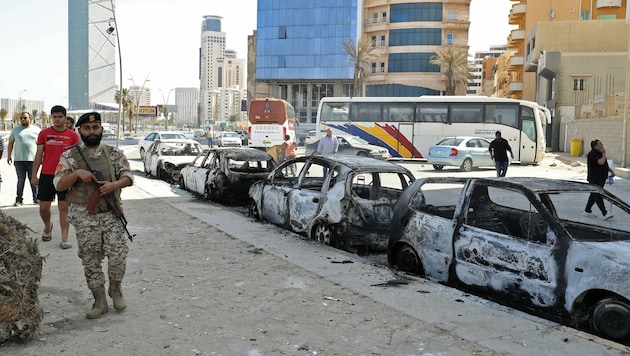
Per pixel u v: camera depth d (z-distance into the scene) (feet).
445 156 81.61
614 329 15.58
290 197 30.81
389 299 18.24
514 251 18.38
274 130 100.48
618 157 91.35
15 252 14.42
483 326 15.76
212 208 39.45
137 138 269.23
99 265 16.02
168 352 13.74
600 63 138.72
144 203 41.39
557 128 140.36
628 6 81.05
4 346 13.79
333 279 20.63
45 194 25.77
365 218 26.86
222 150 45.62
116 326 15.46
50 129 25.61
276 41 285.64
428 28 259.60
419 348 14.16
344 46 255.09
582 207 38.91
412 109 101.30
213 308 17.19
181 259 23.61
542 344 14.43
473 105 97.55
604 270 15.83
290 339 14.70
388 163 29.66
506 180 20.66
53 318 16.01
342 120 105.29
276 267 22.38
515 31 187.73
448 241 20.81
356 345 14.34
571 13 177.58
